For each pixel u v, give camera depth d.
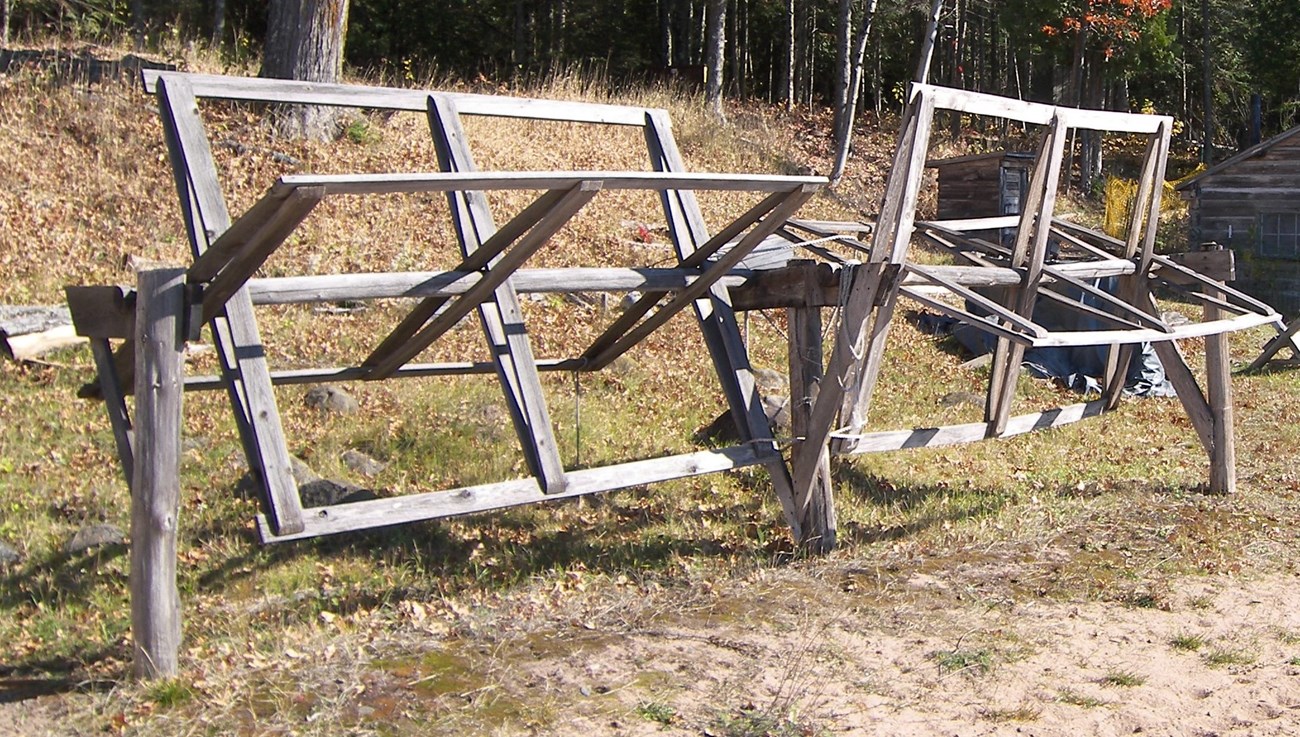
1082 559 7.72
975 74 40.16
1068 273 8.65
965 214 23.95
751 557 7.54
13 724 4.96
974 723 5.18
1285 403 13.39
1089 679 5.73
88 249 12.09
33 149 14.02
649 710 5.17
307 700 5.20
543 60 34.94
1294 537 8.33
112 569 6.77
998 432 8.57
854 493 8.96
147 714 5.04
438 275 6.52
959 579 7.25
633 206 16.62
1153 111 46.19
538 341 11.53
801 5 38.91
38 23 22.98
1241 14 45.66
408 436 8.98
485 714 5.11
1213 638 6.33
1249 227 23.92
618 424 9.95
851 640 6.16
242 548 7.13
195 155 6.09
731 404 7.59
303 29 16.06
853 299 7.11
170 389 5.30
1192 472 10.24
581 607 6.56
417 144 16.73
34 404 8.94
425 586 6.82
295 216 5.14
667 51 37.50
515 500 6.41
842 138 25.39
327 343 10.66
